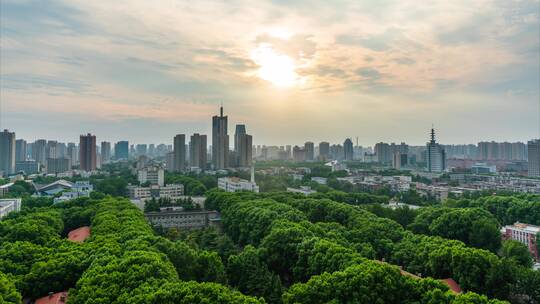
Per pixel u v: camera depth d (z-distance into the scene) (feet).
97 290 314.35
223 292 307.58
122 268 350.43
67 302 328.90
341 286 332.80
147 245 447.83
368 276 336.90
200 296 294.66
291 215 636.07
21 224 568.82
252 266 454.81
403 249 517.14
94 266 372.79
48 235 564.71
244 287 449.48
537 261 654.94
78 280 362.12
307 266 456.86
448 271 454.81
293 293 340.59
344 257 408.05
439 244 494.18
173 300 291.79
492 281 409.28
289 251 497.46
